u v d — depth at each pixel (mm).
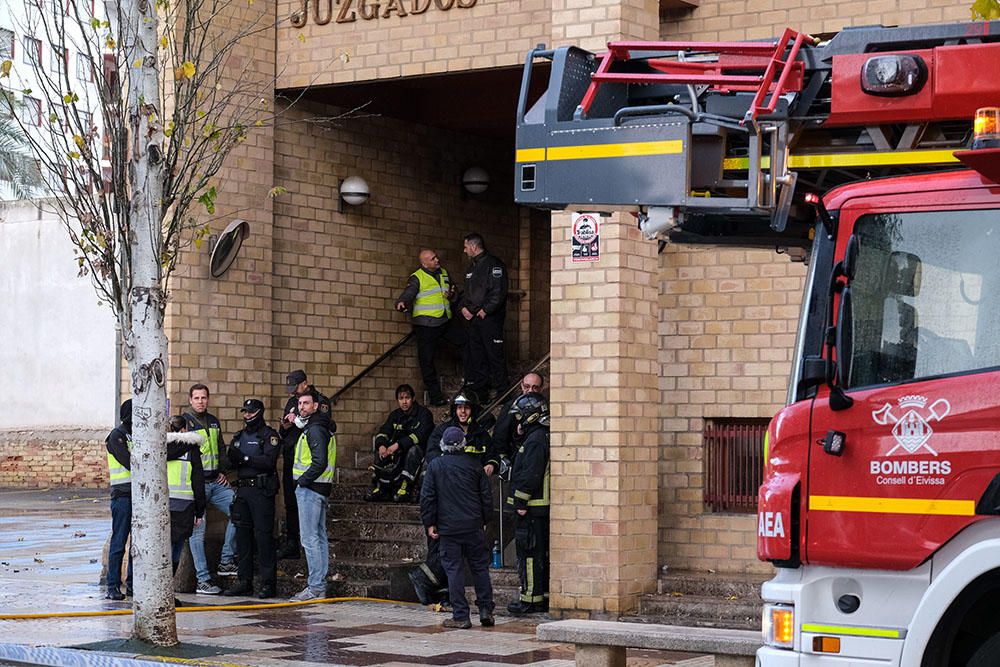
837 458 10781
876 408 10680
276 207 25234
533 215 29891
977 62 11234
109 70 19328
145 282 17688
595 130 12711
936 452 10461
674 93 13555
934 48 11477
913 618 10414
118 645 17359
